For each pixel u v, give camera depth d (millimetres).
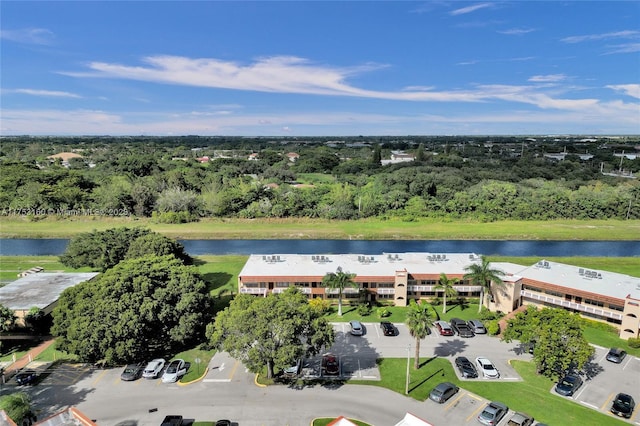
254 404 52656
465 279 80750
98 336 58156
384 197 181750
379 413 51094
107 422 49031
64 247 134000
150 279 67312
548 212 174875
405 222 169500
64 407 51656
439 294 87625
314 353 58062
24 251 129625
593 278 81812
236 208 174625
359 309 80688
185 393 54875
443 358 64312
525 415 49125
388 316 79562
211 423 48906
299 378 58625
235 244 142000
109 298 61688
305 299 61688
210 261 116938
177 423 47250
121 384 56906
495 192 184000
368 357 64562
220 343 57688
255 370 53938
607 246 142375
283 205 173625
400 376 59250
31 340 69188
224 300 87562
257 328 53125
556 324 57719
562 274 84125
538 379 58938
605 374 60719
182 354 65000
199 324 67250
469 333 71188
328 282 78062
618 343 70000
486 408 50312
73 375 59094
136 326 59406
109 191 174625
